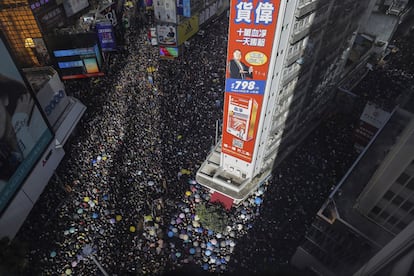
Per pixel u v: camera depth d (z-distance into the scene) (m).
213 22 84.94
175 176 42.62
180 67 64.56
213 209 37.19
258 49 27.23
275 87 31.52
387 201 23.66
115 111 52.16
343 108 54.91
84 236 35.62
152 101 54.59
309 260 31.92
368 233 24.73
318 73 41.72
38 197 39.19
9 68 32.50
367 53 60.31
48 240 35.47
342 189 28.19
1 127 31.98
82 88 58.06
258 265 34.31
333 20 36.06
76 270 33.09
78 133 48.84
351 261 27.97
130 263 33.94
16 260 31.36
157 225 37.00
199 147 46.69
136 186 40.91
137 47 71.06
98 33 63.94
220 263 34.19
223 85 59.25
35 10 57.97
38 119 38.47
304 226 37.56
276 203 40.19
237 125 35.00
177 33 64.44
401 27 73.56
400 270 9.77
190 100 55.09
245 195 39.38
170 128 49.34
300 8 26.20
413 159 20.52
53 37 54.47
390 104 48.47
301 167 44.72
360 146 46.19
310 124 51.12
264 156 40.25
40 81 43.56
